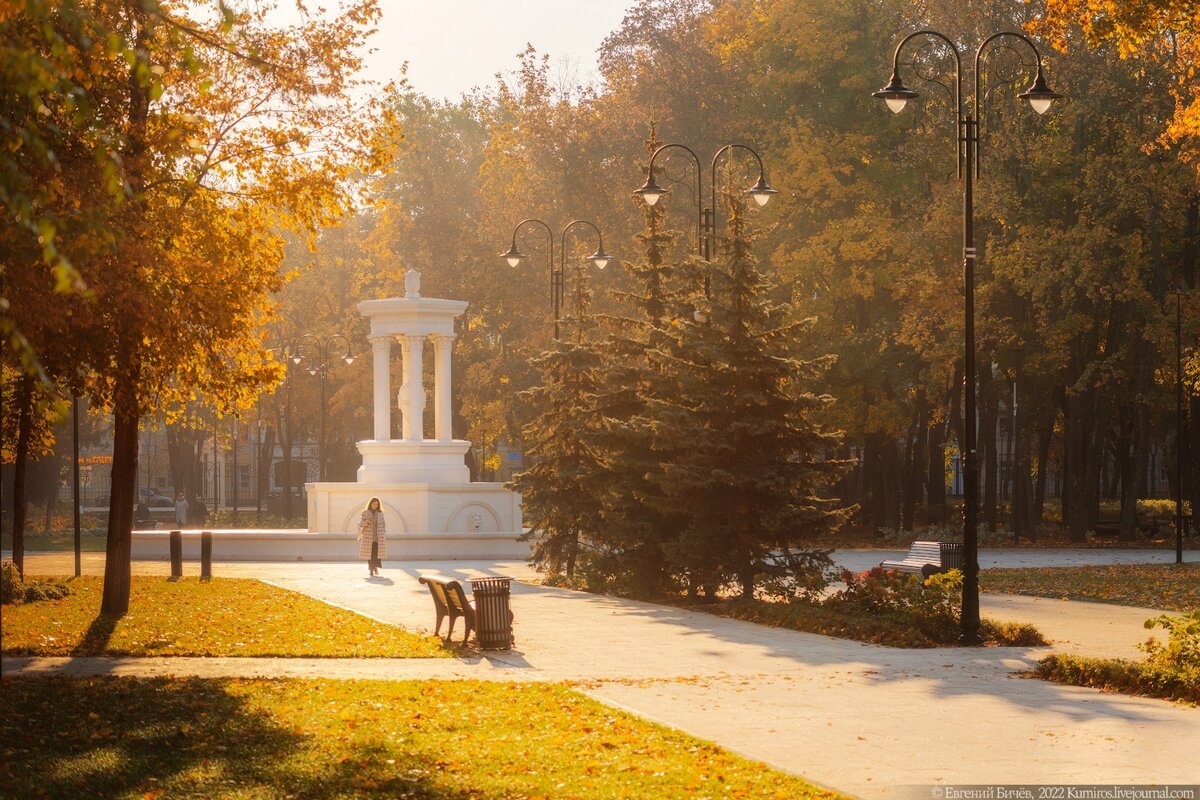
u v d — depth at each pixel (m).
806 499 25.66
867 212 51.91
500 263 57.91
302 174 21.73
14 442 29.98
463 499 43.41
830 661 17.50
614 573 29.11
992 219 49.78
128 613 22.42
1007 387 56.25
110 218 15.56
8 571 24.91
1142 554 44.00
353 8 21.33
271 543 41.19
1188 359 43.44
